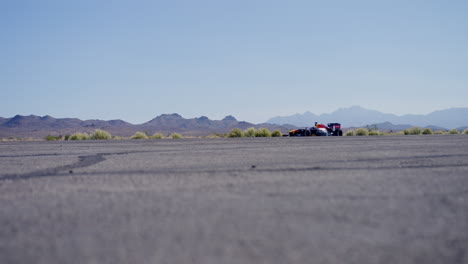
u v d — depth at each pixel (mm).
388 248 3725
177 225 4480
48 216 5020
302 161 10516
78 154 14109
